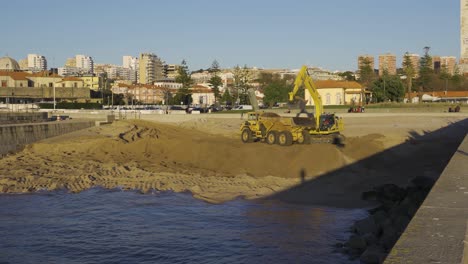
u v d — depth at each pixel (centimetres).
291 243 1750
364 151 3550
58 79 13812
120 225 2044
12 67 17862
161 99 16000
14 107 9581
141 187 2844
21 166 3541
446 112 8369
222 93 17438
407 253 579
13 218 2191
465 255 579
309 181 2872
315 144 3853
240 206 2364
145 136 5172
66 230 1981
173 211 2281
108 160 3825
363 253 1505
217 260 1587
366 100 12300
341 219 2084
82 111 9200
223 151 3631
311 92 4009
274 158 3328
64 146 4297
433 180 2430
